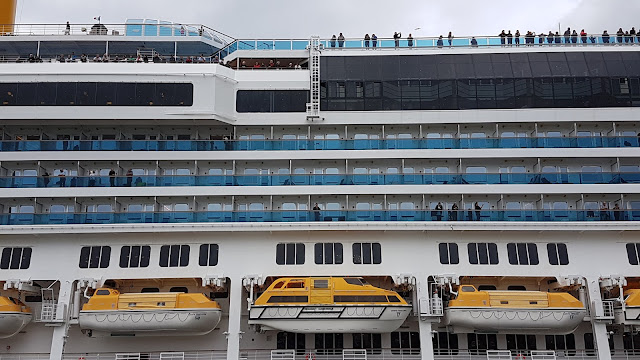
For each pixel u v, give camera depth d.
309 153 33.44
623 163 34.19
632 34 35.97
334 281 30.20
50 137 34.81
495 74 34.41
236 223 31.48
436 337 32.75
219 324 32.47
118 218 31.89
